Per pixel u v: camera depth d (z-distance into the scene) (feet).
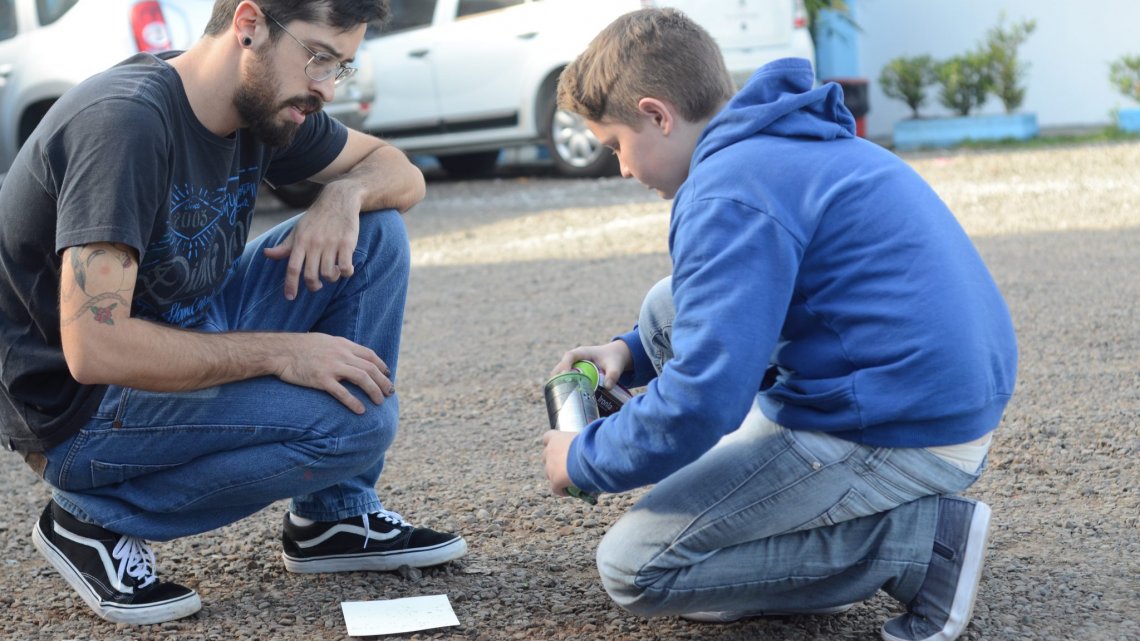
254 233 26.17
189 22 25.64
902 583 6.95
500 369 14.84
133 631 7.66
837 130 6.75
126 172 6.74
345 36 7.14
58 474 7.50
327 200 8.36
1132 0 44.19
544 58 32.55
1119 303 16.49
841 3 42.06
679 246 6.48
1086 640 7.11
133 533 7.69
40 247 7.11
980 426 6.57
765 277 6.26
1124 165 30.68
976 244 21.75
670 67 6.75
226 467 7.55
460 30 33.14
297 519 8.63
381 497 10.37
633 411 6.53
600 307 18.07
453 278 21.18
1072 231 22.38
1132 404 11.96
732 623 7.61
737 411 6.24
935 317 6.36
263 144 7.95
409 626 7.59
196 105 7.25
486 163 37.58
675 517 6.82
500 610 7.92
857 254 6.44
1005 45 41.91
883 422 6.44
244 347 7.45
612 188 31.45
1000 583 8.00
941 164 33.63
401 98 33.60
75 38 25.50
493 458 11.43
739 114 6.56
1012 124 40.27
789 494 6.70
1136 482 9.87
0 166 26.68
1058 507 9.45
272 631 7.63
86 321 6.81
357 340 8.52
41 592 8.52
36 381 7.43
